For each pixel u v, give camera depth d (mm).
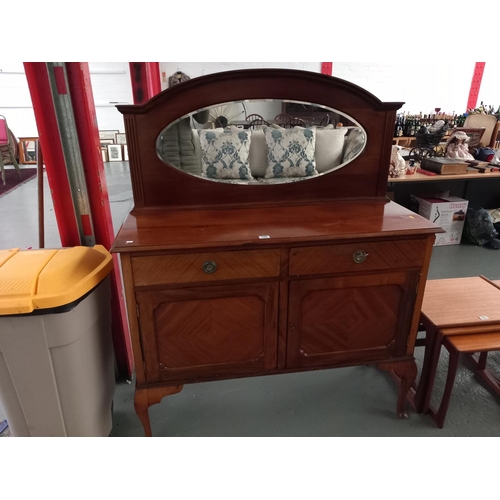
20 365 1289
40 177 1586
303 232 1363
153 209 1619
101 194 1642
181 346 1419
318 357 1533
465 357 2162
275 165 1651
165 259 1278
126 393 1907
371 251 1401
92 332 1418
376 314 1513
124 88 7531
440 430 1678
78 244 1694
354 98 1593
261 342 1472
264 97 1541
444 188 3824
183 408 1810
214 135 1574
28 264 1324
